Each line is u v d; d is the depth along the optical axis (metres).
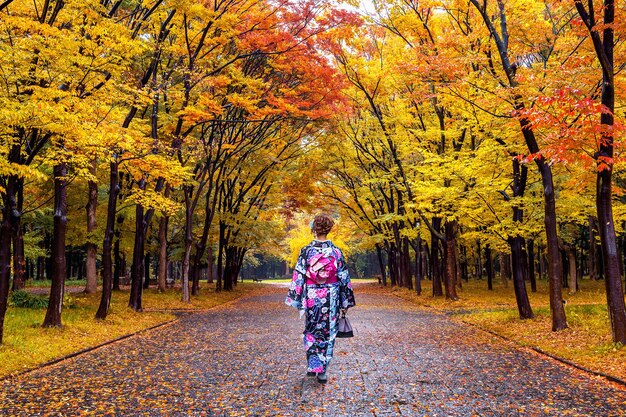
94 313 14.52
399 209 26.89
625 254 33.53
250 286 43.84
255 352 8.20
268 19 14.99
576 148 7.90
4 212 8.77
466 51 12.68
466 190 16.89
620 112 10.59
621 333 8.11
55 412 4.69
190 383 5.84
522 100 9.82
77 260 44.53
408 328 11.94
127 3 14.00
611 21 8.09
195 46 15.49
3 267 8.68
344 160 26.75
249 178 27.39
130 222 25.30
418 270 27.88
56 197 11.27
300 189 28.20
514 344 9.21
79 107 8.66
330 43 16.80
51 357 7.83
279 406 4.82
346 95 20.47
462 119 16.58
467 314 15.38
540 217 14.70
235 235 30.67
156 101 15.04
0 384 5.98
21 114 7.02
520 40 11.59
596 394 5.33
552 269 10.38
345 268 5.76
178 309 18.70
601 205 8.50
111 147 11.27
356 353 8.02
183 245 33.25
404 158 22.91
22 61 7.95
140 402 5.01
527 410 4.68
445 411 4.64
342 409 4.70
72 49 8.42
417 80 12.44
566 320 11.14
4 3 7.73
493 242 23.78
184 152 16.77
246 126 22.05
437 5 14.75
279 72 18.31
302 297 5.73
